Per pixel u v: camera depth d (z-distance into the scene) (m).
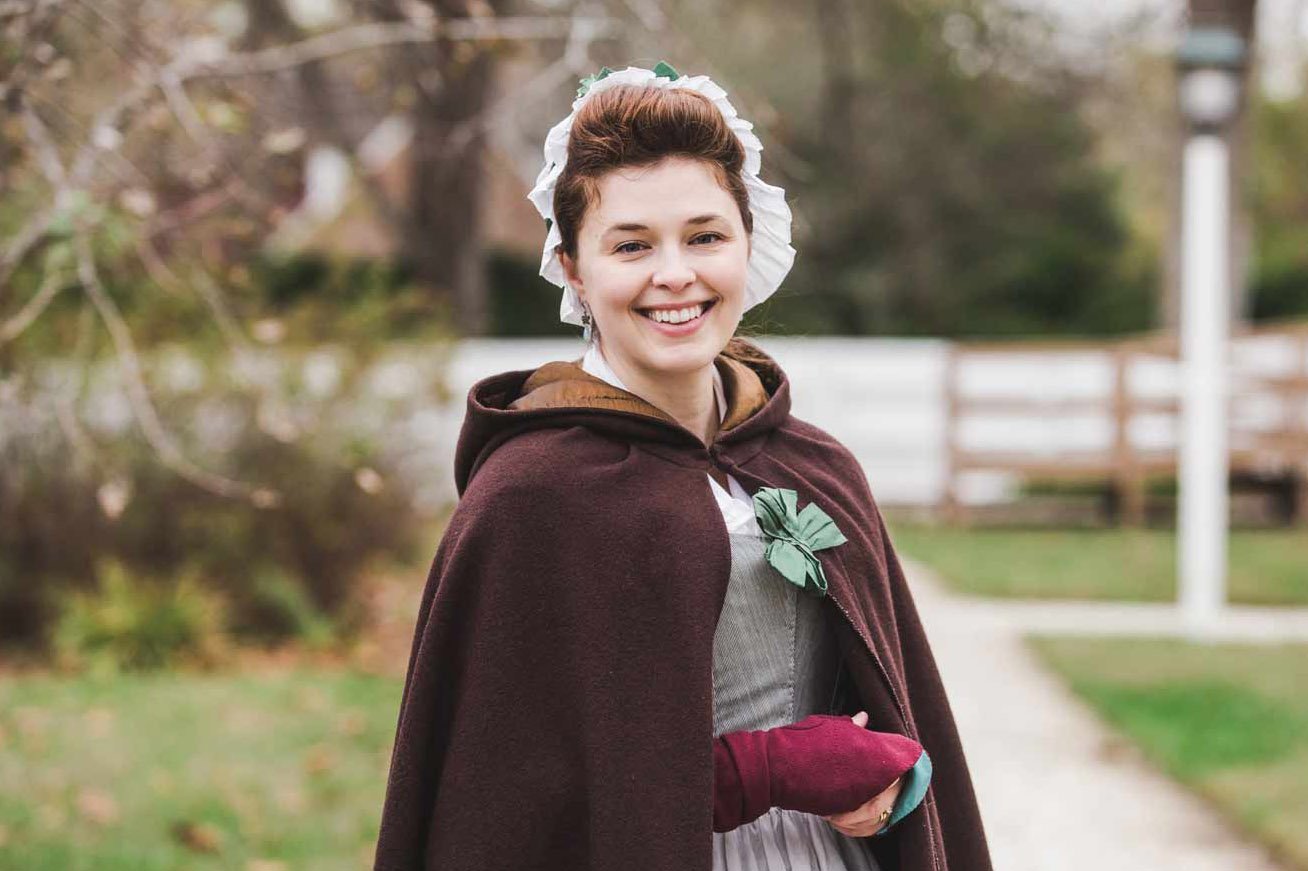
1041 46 25.48
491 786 2.16
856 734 2.22
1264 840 5.45
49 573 8.55
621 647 2.15
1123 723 7.13
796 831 2.31
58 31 4.49
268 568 8.80
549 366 2.36
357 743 6.57
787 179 21.34
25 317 3.92
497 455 2.26
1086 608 10.40
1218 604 10.42
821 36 24.72
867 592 2.38
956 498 15.21
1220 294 9.34
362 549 9.04
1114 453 14.82
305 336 8.88
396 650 8.72
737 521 2.30
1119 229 27.69
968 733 7.11
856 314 26.86
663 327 2.22
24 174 4.42
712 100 2.30
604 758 2.12
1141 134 27.83
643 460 2.25
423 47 6.40
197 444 8.49
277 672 8.11
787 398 2.49
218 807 5.56
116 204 4.29
